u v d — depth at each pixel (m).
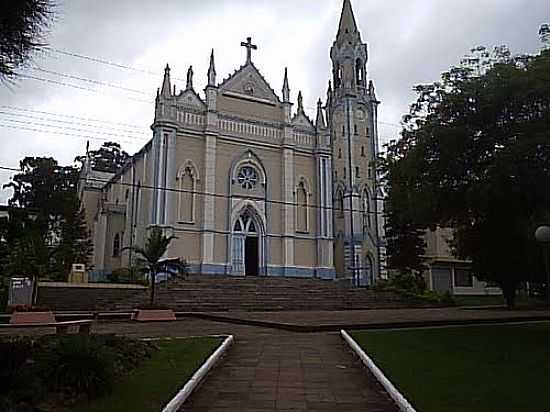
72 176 59.59
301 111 46.22
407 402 7.78
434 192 16.83
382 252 48.03
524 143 14.57
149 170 39.94
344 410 8.03
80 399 7.88
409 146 17.97
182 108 40.97
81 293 29.89
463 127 16.00
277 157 44.47
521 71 15.70
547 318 22.62
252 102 44.19
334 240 49.03
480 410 7.52
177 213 39.38
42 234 29.48
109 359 8.80
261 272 41.66
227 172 41.88
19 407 7.11
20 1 7.51
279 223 43.31
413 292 38.06
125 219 45.44
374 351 12.75
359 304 34.31
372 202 49.72
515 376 9.95
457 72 17.48
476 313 26.14
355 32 54.44
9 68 8.00
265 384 9.73
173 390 8.55
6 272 28.12
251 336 16.27
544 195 15.18
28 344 10.04
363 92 52.84
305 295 34.94
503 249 18.36
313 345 14.23
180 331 18.17
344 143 50.91
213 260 39.78
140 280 33.28
